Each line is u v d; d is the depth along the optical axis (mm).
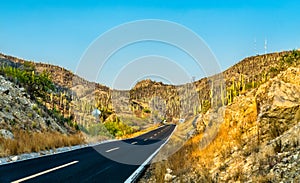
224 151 11188
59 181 9594
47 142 20906
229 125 15344
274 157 7797
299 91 10875
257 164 8148
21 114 25391
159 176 10914
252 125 12391
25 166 12445
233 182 7988
